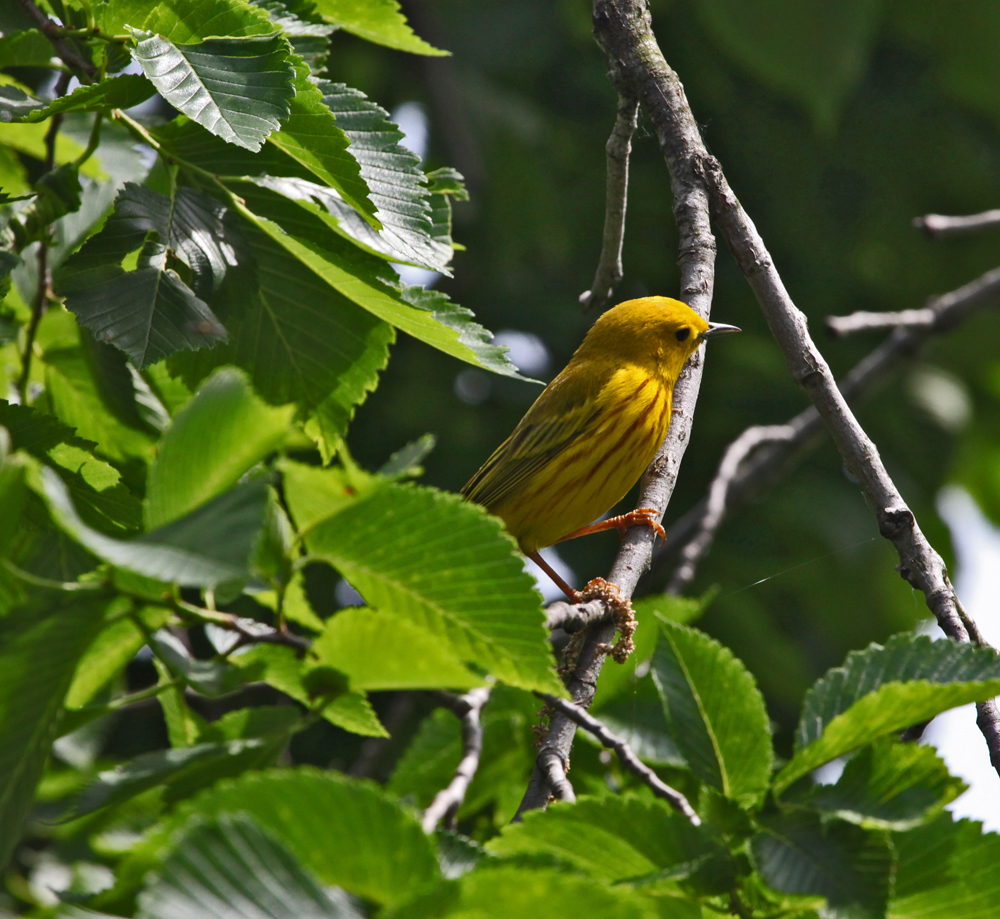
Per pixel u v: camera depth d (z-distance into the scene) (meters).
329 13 9.05
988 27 18.97
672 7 19.58
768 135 19.66
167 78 6.37
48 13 8.03
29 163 12.15
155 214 7.26
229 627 4.61
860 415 19.42
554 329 18.30
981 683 4.95
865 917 4.72
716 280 19.12
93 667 5.92
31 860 10.18
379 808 3.93
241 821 3.57
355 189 6.95
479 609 4.80
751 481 14.30
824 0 15.84
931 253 20.12
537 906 3.74
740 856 5.21
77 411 8.89
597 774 8.87
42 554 5.30
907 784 5.21
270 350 8.64
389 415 16.91
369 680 4.82
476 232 18.70
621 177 9.65
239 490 3.88
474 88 18.92
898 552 7.47
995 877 5.21
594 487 12.62
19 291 8.62
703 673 5.97
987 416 21.81
